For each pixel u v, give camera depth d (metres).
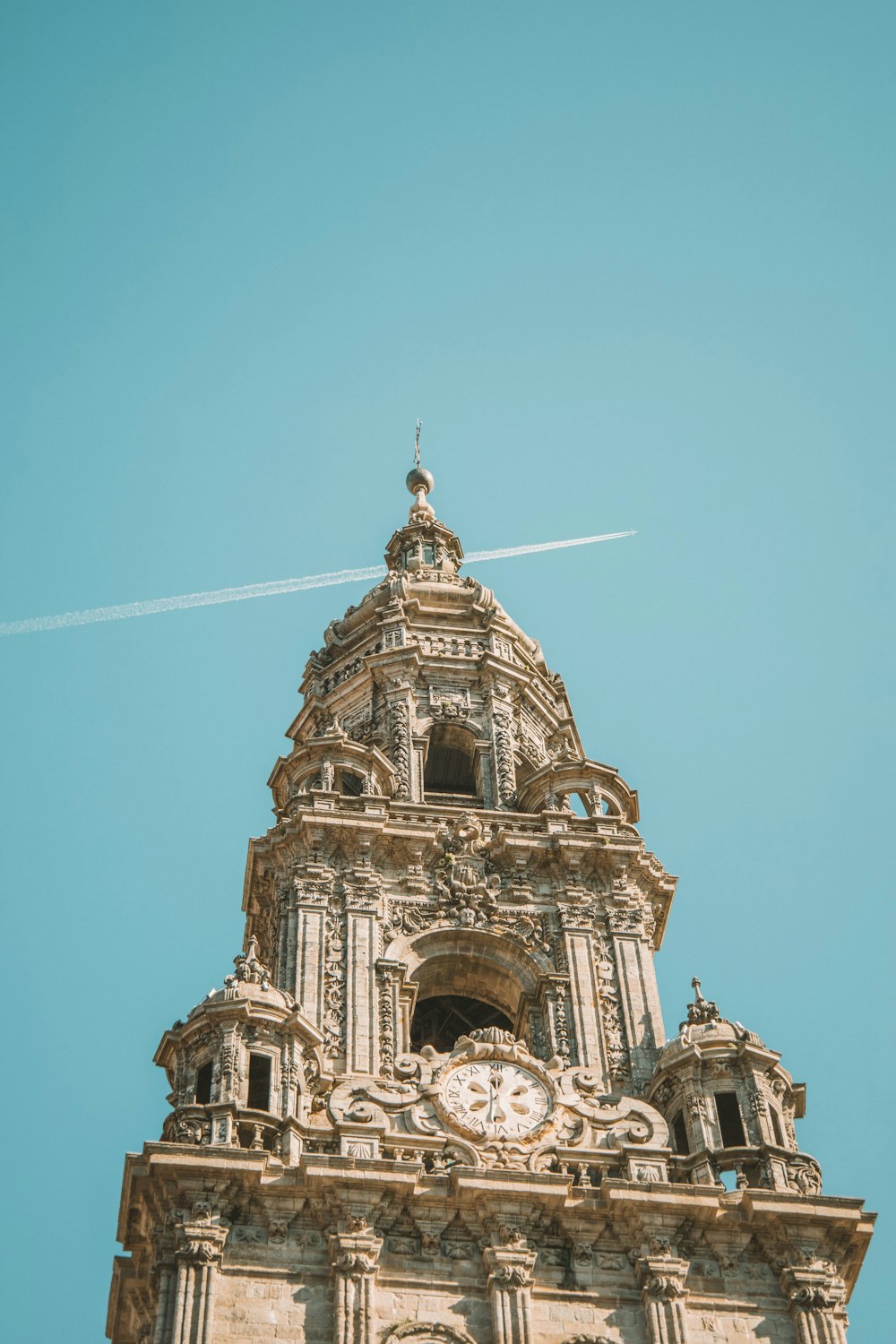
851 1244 70.88
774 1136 74.06
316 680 99.50
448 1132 72.81
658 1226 69.62
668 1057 76.50
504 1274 67.81
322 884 82.31
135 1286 71.00
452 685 96.38
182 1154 68.75
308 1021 76.31
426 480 113.75
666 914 86.38
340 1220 68.38
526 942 82.00
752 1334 68.00
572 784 90.62
